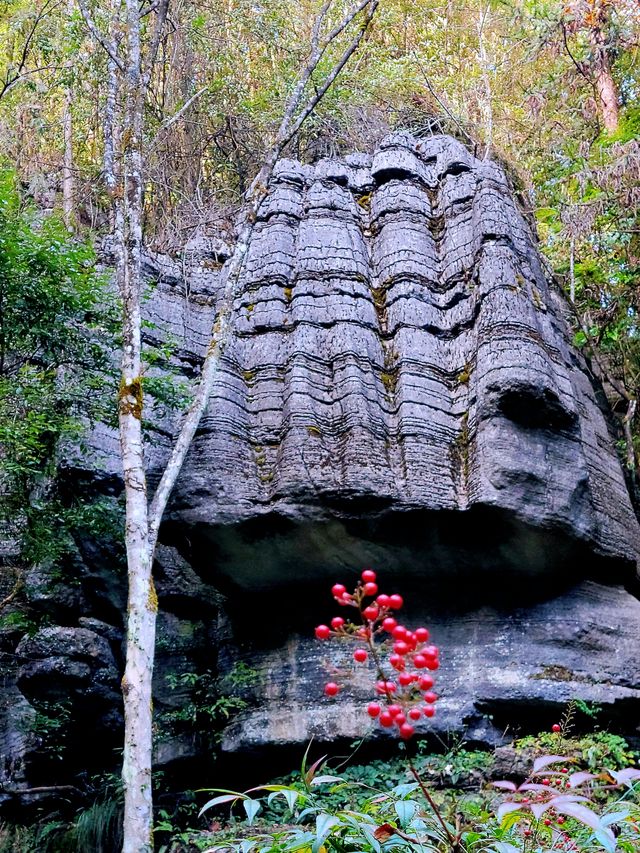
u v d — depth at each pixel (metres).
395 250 8.97
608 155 11.14
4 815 8.94
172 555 8.60
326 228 9.10
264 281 8.89
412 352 8.23
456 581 7.86
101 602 8.42
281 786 3.10
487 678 7.47
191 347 8.67
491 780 6.95
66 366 7.86
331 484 7.33
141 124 6.97
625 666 7.63
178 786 8.06
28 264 7.26
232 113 12.90
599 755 6.96
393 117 13.67
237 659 8.09
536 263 9.11
